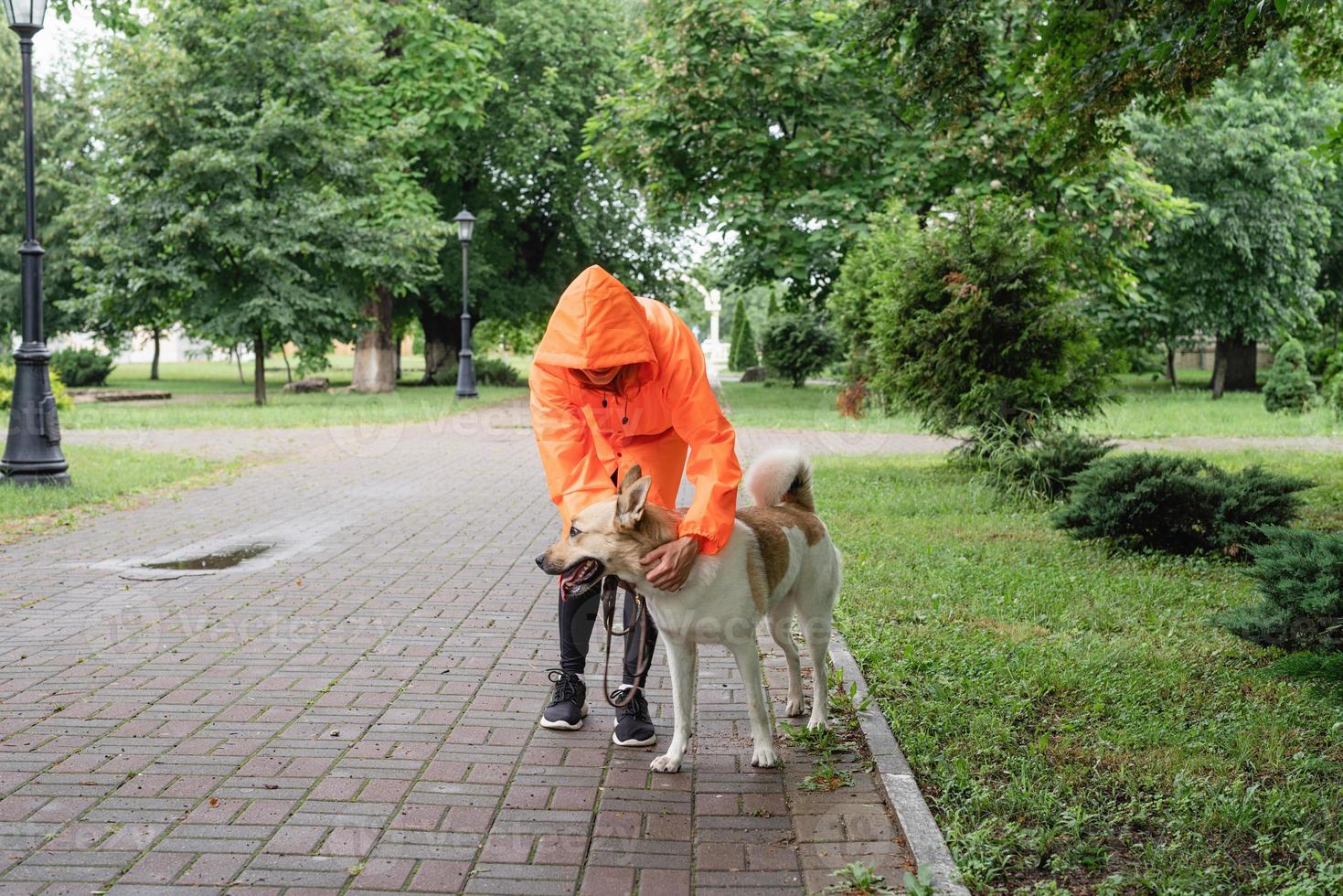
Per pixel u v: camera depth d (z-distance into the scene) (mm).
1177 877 3143
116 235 24234
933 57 9188
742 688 5051
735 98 21266
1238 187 28109
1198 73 8258
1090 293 21531
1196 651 5582
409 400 27703
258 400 25922
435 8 29453
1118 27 8203
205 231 24062
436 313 37250
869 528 9336
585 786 3850
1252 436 17969
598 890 3098
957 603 6574
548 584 7242
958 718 4492
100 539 8914
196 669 5191
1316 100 28688
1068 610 6422
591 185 34812
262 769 3951
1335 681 4000
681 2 21797
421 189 29609
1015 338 12086
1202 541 8266
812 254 21703
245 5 25141
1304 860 3270
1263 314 29141
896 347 12602
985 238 12148
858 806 3695
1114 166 20312
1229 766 3980
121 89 23625
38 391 11336
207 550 8414
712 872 3223
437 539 9016
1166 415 22094
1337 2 7699
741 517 4031
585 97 33406
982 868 3191
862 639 5730
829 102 21406
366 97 28828
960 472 12766
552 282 37812
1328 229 30203
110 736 4266
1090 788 3785
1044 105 9195
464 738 4316
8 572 7496
